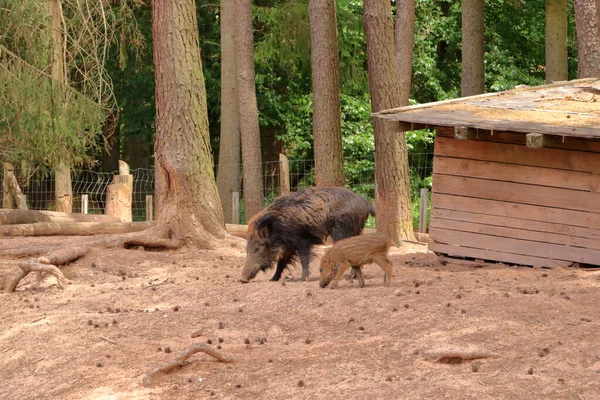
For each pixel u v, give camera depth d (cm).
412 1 2294
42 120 2275
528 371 674
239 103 2441
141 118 3353
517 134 1311
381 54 1705
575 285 1001
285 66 3350
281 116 3309
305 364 759
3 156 2511
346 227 1158
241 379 744
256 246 1142
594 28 1825
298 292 985
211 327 902
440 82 3466
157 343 858
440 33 3406
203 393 720
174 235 1517
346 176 3083
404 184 1731
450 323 803
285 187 2116
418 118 1298
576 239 1270
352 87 3166
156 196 2119
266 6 3291
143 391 728
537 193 1300
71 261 1353
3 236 1739
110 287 1191
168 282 1223
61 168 2544
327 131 1883
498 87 3116
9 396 768
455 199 1373
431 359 728
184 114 1513
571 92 1520
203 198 1527
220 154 2578
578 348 711
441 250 1388
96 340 874
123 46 2602
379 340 792
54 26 2441
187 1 1516
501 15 3309
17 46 2309
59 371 799
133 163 3647
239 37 2372
